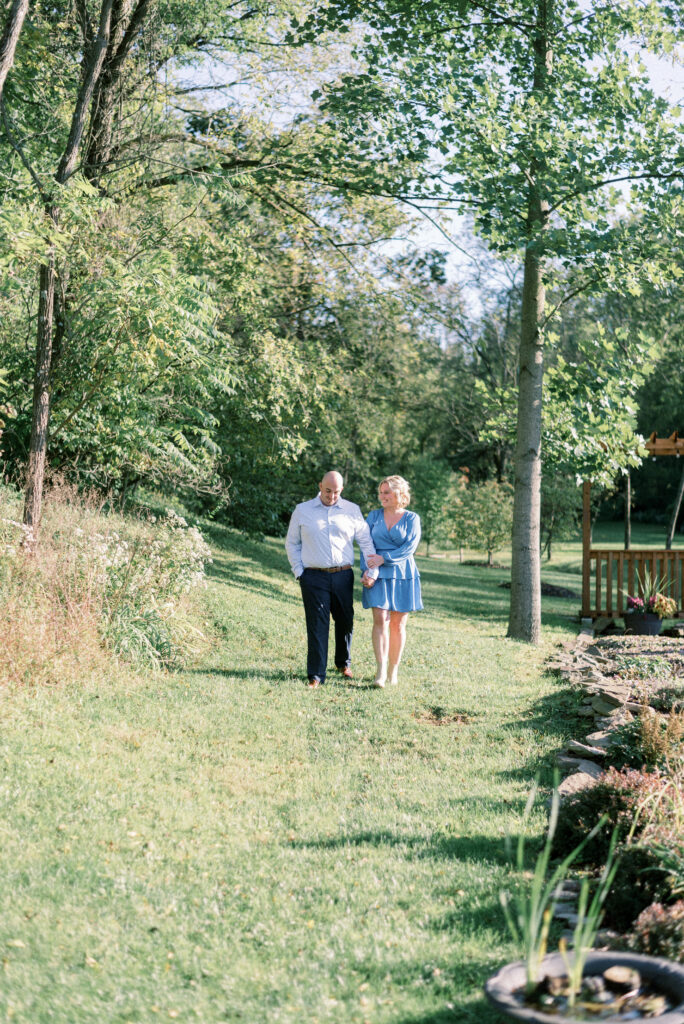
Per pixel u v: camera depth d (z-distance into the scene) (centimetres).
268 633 1038
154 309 1051
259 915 370
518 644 1159
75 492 1112
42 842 424
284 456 1562
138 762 554
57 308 1147
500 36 1212
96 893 380
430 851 444
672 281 1222
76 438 1186
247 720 678
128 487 1477
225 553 1587
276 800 518
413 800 522
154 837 444
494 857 436
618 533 4634
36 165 1228
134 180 1291
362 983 319
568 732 684
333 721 694
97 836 437
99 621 812
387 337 2119
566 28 1198
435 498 3350
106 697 686
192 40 1405
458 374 3691
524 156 1120
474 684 850
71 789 493
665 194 1116
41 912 358
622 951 319
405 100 1134
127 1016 291
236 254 1391
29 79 1193
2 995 299
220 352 1380
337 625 840
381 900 386
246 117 1476
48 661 718
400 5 1176
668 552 1605
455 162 1198
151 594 897
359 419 2153
